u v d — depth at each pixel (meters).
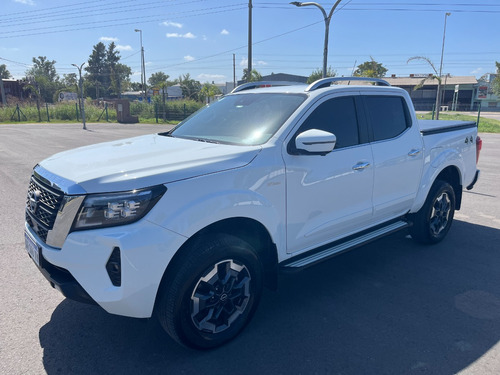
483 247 4.95
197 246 2.69
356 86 3.88
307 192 3.29
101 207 2.44
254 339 3.06
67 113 36.88
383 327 3.23
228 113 3.85
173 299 2.62
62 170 2.78
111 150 3.22
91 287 2.50
